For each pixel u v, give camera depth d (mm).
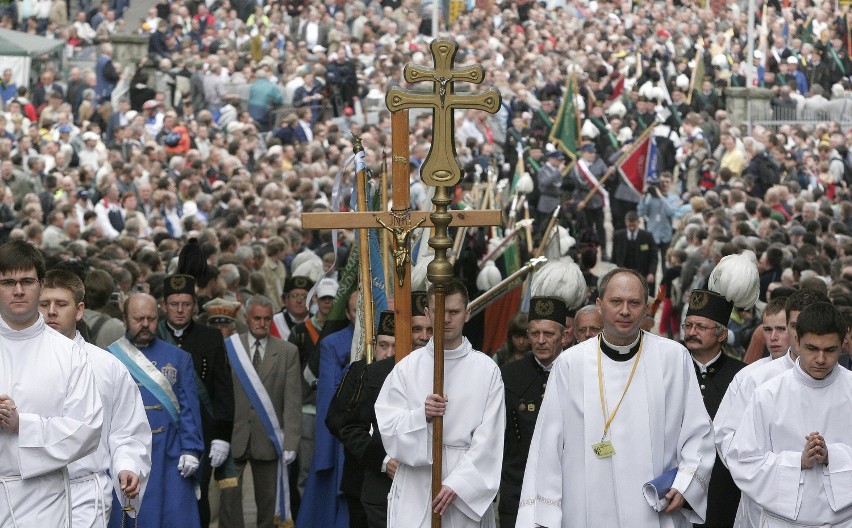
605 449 27812
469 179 97438
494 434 29719
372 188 37375
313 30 147625
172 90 129500
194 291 39344
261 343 41844
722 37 160125
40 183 86688
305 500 38531
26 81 118875
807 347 27719
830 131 124375
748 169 110062
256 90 125312
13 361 27516
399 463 30344
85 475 28719
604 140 117750
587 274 65375
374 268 36906
